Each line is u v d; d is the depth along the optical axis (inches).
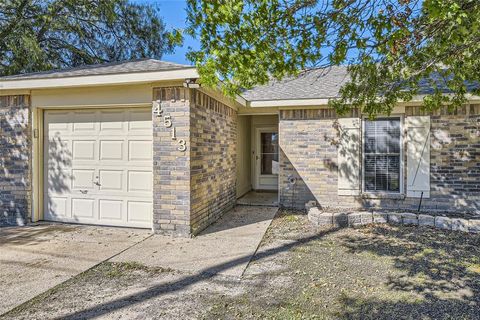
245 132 441.7
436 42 148.3
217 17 128.1
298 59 147.3
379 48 150.9
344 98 217.0
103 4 575.2
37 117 255.6
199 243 211.0
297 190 335.3
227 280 154.6
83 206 254.4
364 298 135.3
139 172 243.3
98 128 250.2
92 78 222.8
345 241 216.5
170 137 223.0
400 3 131.9
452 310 124.7
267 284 149.9
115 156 247.6
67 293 139.4
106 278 155.8
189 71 207.5
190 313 123.3
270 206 349.7
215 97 273.6
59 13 557.3
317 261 179.5
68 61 612.1
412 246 203.9
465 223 236.8
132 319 118.5
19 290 141.6
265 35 135.4
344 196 320.8
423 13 131.6
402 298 135.1
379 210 307.7
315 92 336.2
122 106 240.8
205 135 253.4
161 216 227.6
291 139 335.0
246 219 285.9
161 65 246.1
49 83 230.5
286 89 358.6
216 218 281.4
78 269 166.1
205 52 137.4
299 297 136.6
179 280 154.3
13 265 170.9
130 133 244.2
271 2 130.9
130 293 140.0
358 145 314.0
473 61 179.3
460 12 99.3
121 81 219.3
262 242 215.8
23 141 253.1
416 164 300.7
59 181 259.1
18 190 255.1
